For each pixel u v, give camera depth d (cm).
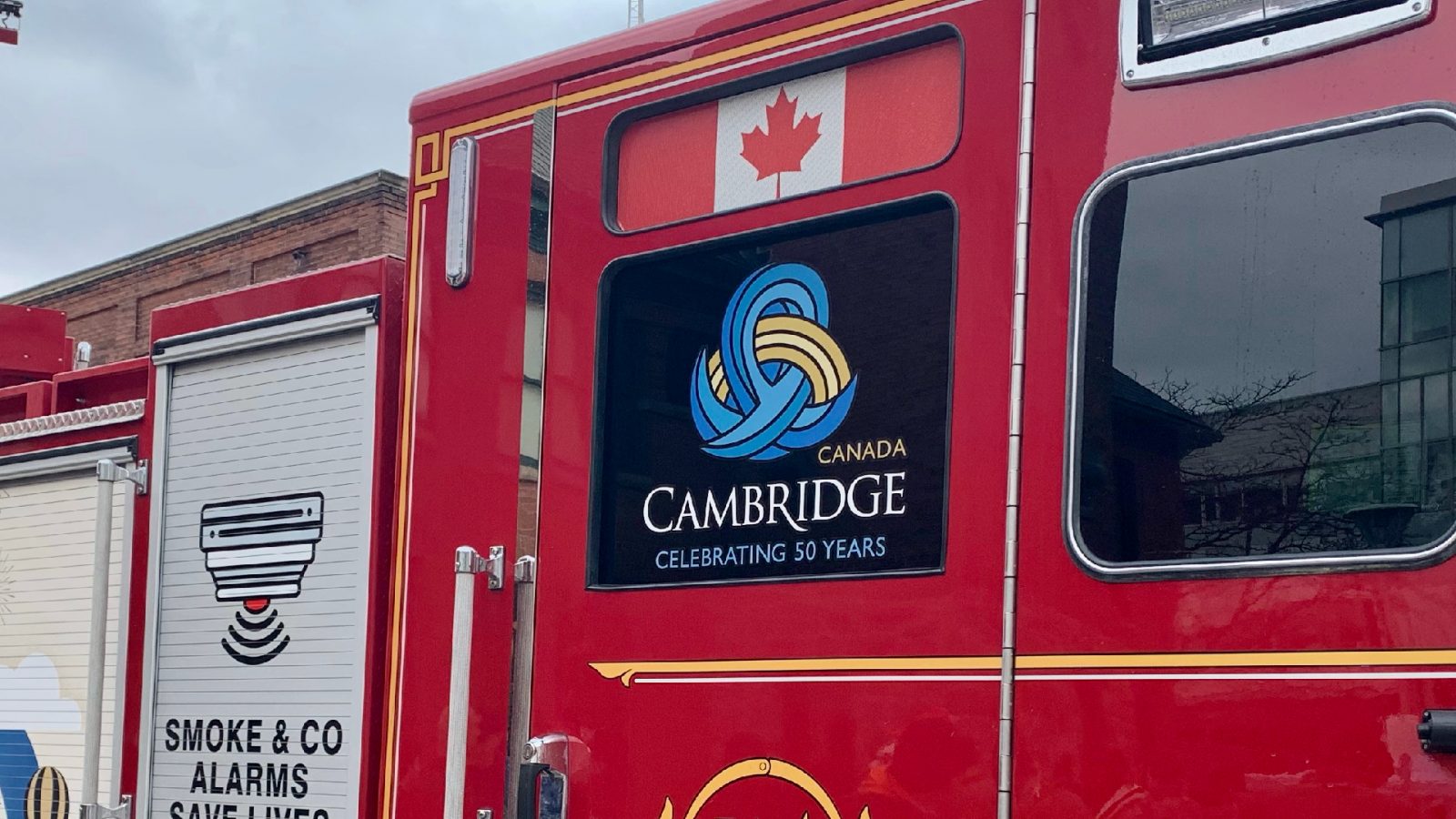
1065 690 279
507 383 385
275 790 430
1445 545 246
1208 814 261
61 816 516
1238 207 278
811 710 313
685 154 362
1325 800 250
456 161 406
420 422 403
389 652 401
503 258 392
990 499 295
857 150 332
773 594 324
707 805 326
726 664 329
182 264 2592
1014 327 297
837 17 337
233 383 467
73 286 2770
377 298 426
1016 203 301
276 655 437
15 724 539
